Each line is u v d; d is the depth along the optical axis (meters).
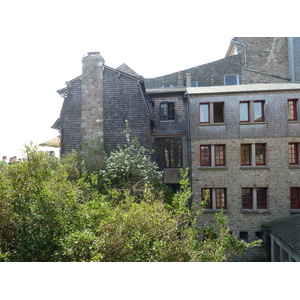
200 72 17.33
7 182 4.42
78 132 11.54
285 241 8.73
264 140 11.80
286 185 11.61
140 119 11.23
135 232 4.52
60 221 4.37
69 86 11.81
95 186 9.08
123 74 11.52
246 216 11.64
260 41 17.84
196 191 11.84
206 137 11.99
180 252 4.82
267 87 12.51
